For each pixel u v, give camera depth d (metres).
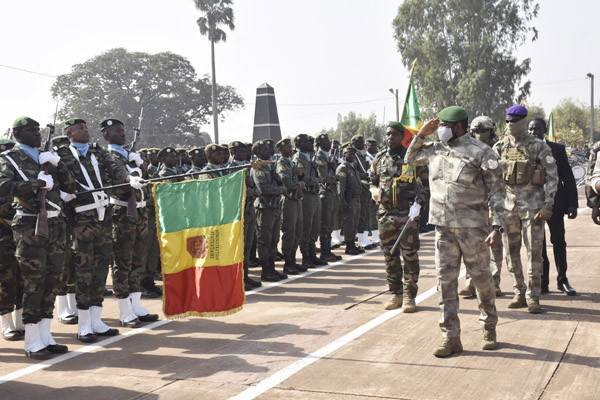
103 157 6.83
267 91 21.66
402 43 50.41
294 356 5.55
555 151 7.42
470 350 5.48
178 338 6.38
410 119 8.13
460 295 7.70
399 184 6.95
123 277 6.98
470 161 5.30
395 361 5.27
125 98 68.44
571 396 4.37
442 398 4.43
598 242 11.88
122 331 6.78
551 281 8.41
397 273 7.20
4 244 6.41
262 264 9.45
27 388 5.03
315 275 9.73
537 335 5.84
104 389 4.93
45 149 5.89
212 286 6.21
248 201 8.75
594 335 5.78
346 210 11.62
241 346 5.96
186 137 73.69
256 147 9.30
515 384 4.63
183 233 6.30
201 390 4.82
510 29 49.19
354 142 11.88
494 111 48.44
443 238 5.42
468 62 47.75
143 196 7.30
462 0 48.38
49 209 6.05
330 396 4.55
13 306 6.57
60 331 6.90
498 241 5.23
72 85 70.44
